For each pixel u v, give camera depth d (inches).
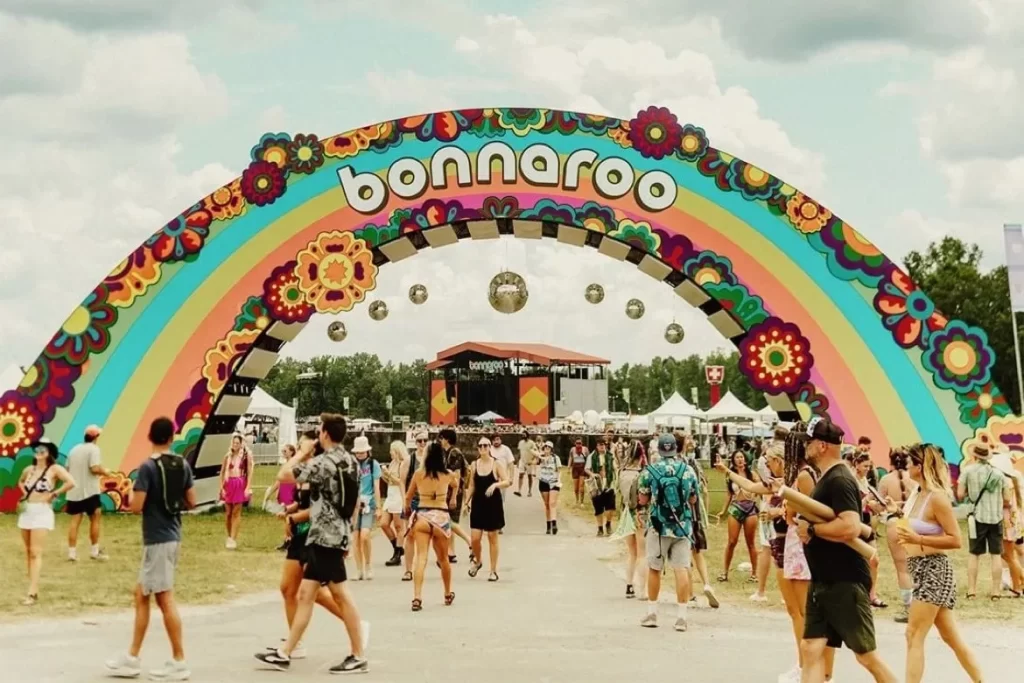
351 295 887.1
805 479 307.6
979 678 304.2
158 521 323.6
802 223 868.0
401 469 642.8
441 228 910.4
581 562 671.1
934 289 2277.3
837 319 852.6
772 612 480.1
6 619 429.1
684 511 432.8
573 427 2384.4
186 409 872.9
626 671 347.6
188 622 438.0
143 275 887.7
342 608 340.5
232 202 897.5
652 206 884.0
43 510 473.4
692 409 1841.8
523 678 334.6
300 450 347.6
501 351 2893.7
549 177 893.8
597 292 898.7
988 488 510.6
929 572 300.5
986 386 828.0
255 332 882.8
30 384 872.9
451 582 536.1
